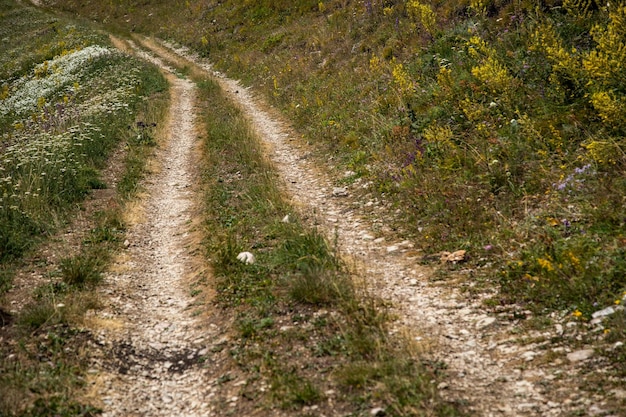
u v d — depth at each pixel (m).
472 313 5.63
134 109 19.55
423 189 8.91
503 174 8.15
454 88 11.25
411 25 16.69
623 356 4.27
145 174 12.95
